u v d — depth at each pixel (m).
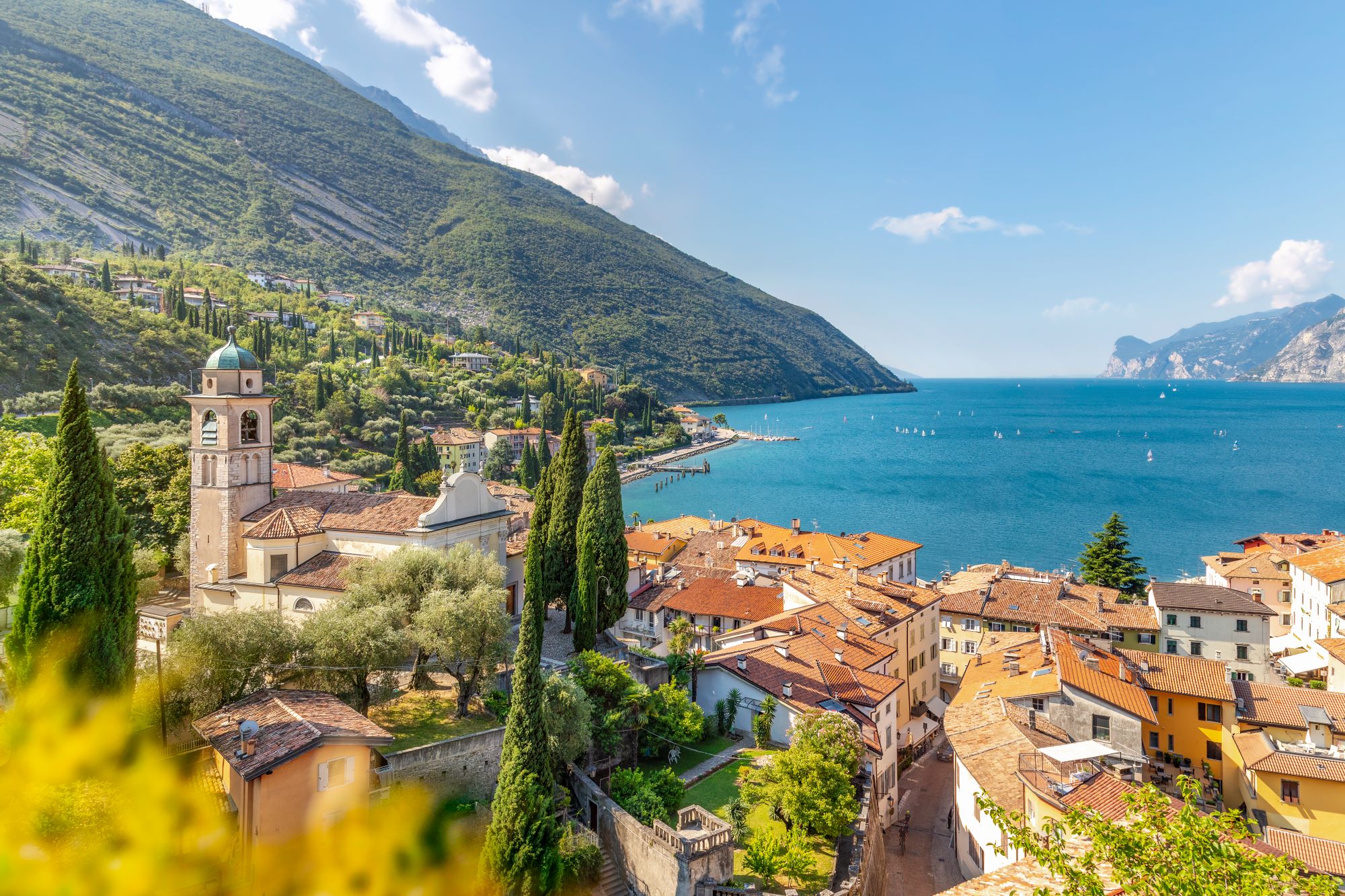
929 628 85.44
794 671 61.22
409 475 153.88
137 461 76.69
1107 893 19.94
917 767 72.19
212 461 58.56
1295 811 51.06
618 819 41.25
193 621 42.91
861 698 59.56
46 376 153.25
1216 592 85.62
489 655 46.06
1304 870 22.08
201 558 59.12
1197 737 60.03
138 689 40.12
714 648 76.31
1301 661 77.62
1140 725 52.66
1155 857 19.20
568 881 36.44
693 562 115.75
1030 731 52.53
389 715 46.19
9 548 53.09
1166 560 157.25
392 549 57.12
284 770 33.66
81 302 181.88
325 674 43.88
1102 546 113.62
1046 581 96.12
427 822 38.38
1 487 73.75
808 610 74.56
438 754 40.12
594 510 64.19
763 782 47.69
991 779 47.03
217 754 36.34
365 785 36.47
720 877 38.06
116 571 37.94
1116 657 65.25
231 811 33.97
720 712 59.06
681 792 46.44
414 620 47.19
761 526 133.38
